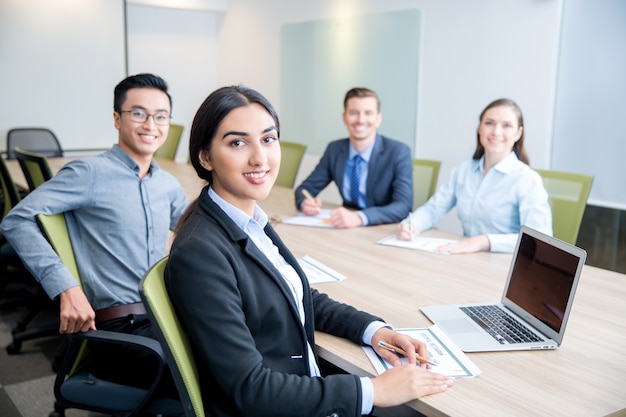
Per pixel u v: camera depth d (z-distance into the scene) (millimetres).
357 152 3256
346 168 3309
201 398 1293
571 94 4316
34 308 3287
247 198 1375
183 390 1231
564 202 2816
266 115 1352
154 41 7535
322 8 6375
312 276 2047
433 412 1194
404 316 1685
